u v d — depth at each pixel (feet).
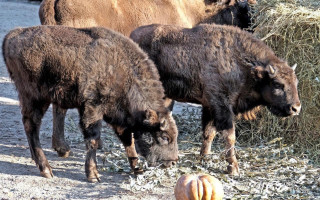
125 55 29.43
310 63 34.45
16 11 93.40
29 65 29.25
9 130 39.06
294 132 35.40
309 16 34.04
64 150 33.27
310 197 26.94
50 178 29.30
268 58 31.27
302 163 31.86
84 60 28.78
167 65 32.68
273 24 35.01
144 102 29.09
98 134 29.27
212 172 30.60
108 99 28.99
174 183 29.01
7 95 49.83
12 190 27.14
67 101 29.58
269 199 26.45
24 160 32.42
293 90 30.50
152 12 39.88
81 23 37.37
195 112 43.42
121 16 39.09
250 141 36.58
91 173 29.04
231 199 25.96
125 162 31.99
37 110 30.09
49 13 36.99
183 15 41.22
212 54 31.65
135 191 27.61
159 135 28.86
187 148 35.09
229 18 42.19
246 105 32.24
